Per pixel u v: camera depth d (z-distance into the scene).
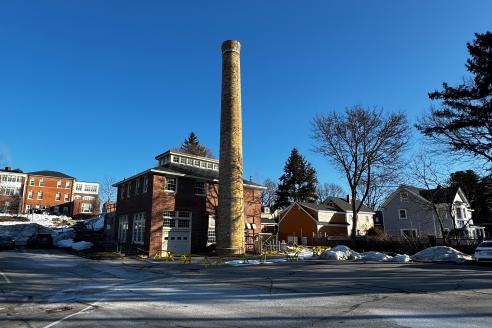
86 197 82.44
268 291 12.39
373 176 36.44
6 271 18.56
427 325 7.57
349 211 55.38
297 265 21.86
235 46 33.75
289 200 69.12
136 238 32.31
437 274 16.69
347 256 26.92
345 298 10.82
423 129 27.62
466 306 9.48
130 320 8.63
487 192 49.34
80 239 39.09
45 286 14.40
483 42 23.42
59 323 8.52
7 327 8.27
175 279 16.30
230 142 31.53
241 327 7.77
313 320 8.18
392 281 14.36
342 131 35.59
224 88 33.00
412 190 50.03
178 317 8.82
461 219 47.19
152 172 30.83
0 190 72.62
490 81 23.08
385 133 34.19
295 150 70.88
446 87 25.89
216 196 35.00
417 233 48.34
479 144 25.28
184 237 31.84
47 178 77.12
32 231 44.38
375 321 7.96
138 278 16.92
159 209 30.42
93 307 10.29
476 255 22.58
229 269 20.19
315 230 50.06
